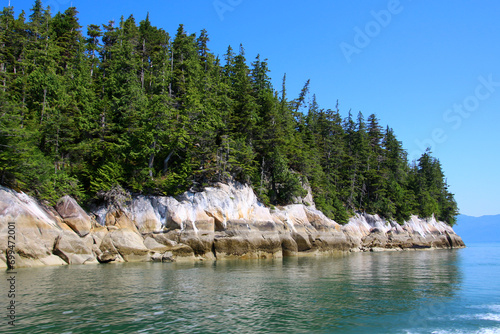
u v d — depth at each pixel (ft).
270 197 186.39
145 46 215.10
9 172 99.76
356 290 68.18
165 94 168.25
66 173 130.31
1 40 167.63
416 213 305.32
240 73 232.94
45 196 110.01
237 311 49.06
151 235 126.41
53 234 100.83
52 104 142.10
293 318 46.50
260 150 195.11
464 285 77.46
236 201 151.74
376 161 295.69
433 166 378.73
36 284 66.28
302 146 223.10
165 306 50.75
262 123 201.05
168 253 121.70
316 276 88.02
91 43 219.41
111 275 80.23
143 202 131.54
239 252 141.08
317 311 50.42
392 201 280.92
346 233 220.64
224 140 160.86
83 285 65.98
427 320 47.37
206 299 56.24
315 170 220.64
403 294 65.31
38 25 191.01
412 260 151.94
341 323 45.01
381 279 84.64
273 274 89.97
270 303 54.70
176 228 129.59
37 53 163.02
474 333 42.32
